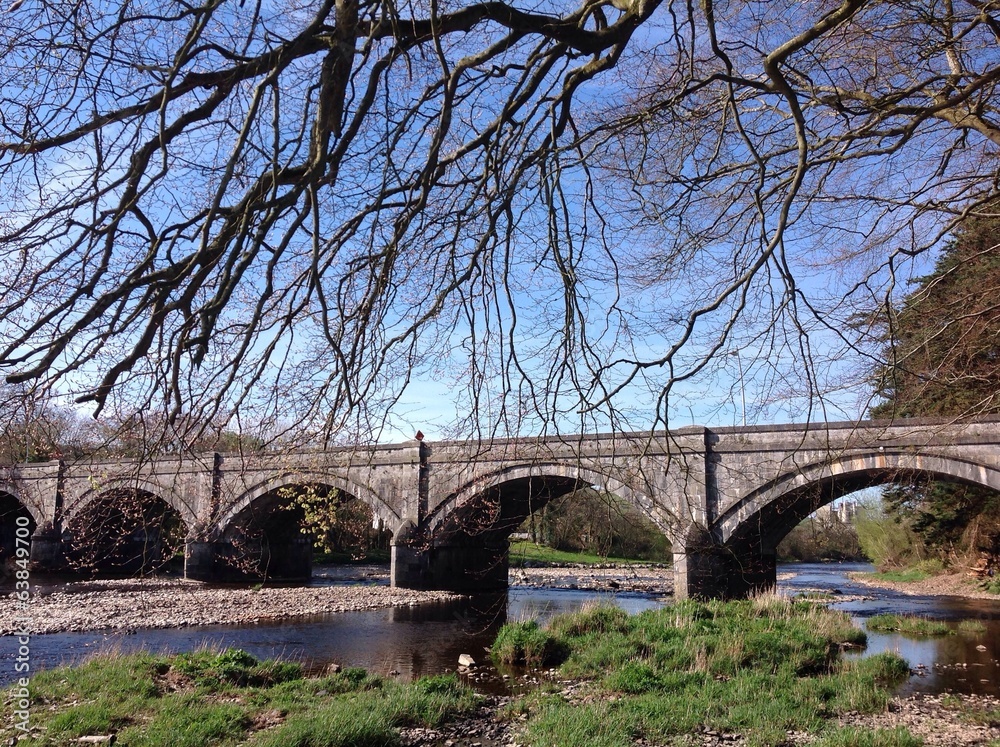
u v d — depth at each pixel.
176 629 24.92
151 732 10.80
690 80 5.68
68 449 4.99
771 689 14.43
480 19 4.46
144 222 4.06
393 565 38.69
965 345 8.02
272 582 43.53
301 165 4.06
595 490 6.22
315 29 3.65
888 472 27.23
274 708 12.51
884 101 6.54
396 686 14.45
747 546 31.39
